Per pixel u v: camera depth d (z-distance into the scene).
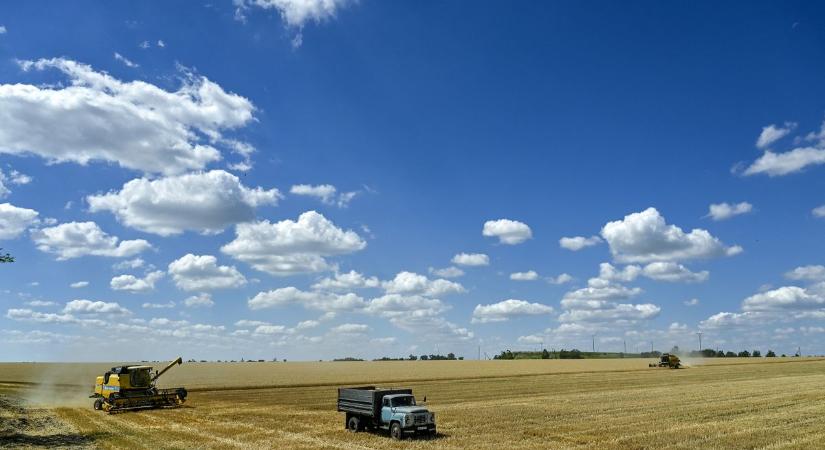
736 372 101.06
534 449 28.17
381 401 33.91
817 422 36.34
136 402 48.38
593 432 33.12
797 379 78.94
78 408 50.16
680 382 76.25
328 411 46.44
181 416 42.97
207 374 117.75
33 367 155.00
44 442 30.95
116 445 29.77
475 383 79.94
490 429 34.78
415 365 179.88
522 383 79.06
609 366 139.12
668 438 30.84
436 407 47.25
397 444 29.95
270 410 47.28
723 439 30.36
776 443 29.22
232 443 30.30
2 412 42.88
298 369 146.75
